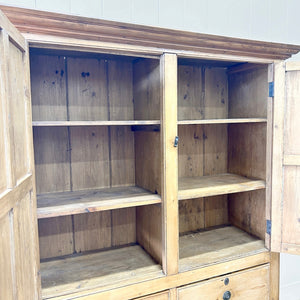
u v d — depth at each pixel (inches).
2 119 29.2
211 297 58.4
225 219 80.4
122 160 67.4
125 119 66.8
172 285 54.6
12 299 30.2
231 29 79.7
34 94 58.6
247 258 61.6
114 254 63.2
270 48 57.1
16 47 35.8
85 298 48.3
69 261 60.3
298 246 60.3
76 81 61.9
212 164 77.6
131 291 51.4
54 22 41.4
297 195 59.4
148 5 70.8
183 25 74.6
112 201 53.3
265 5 82.6
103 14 66.9
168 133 51.8
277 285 65.8
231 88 76.3
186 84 72.9
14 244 31.3
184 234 73.6
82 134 63.5
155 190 57.9
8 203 29.4
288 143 59.2
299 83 57.8
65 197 57.1
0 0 58.0
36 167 59.9
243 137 72.4
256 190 69.3
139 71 62.7
